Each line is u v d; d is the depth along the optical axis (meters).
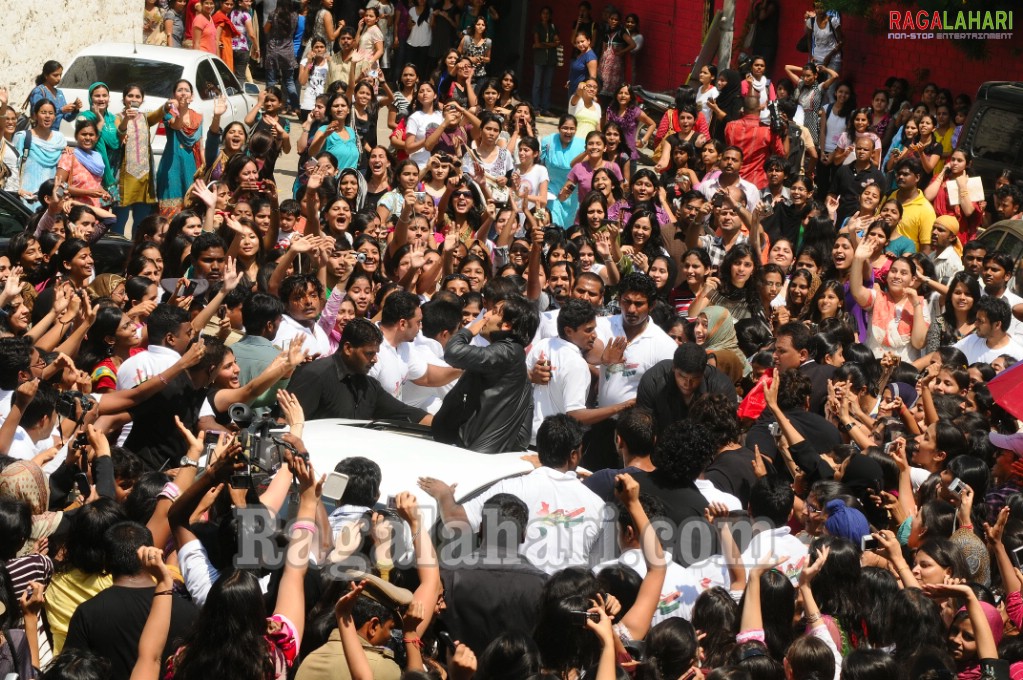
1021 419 20.95
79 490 16.42
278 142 36.19
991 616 14.45
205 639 11.98
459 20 58.75
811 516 16.78
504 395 18.14
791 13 57.16
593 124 43.84
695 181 38.19
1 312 22.17
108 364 20.52
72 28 46.25
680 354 19.77
